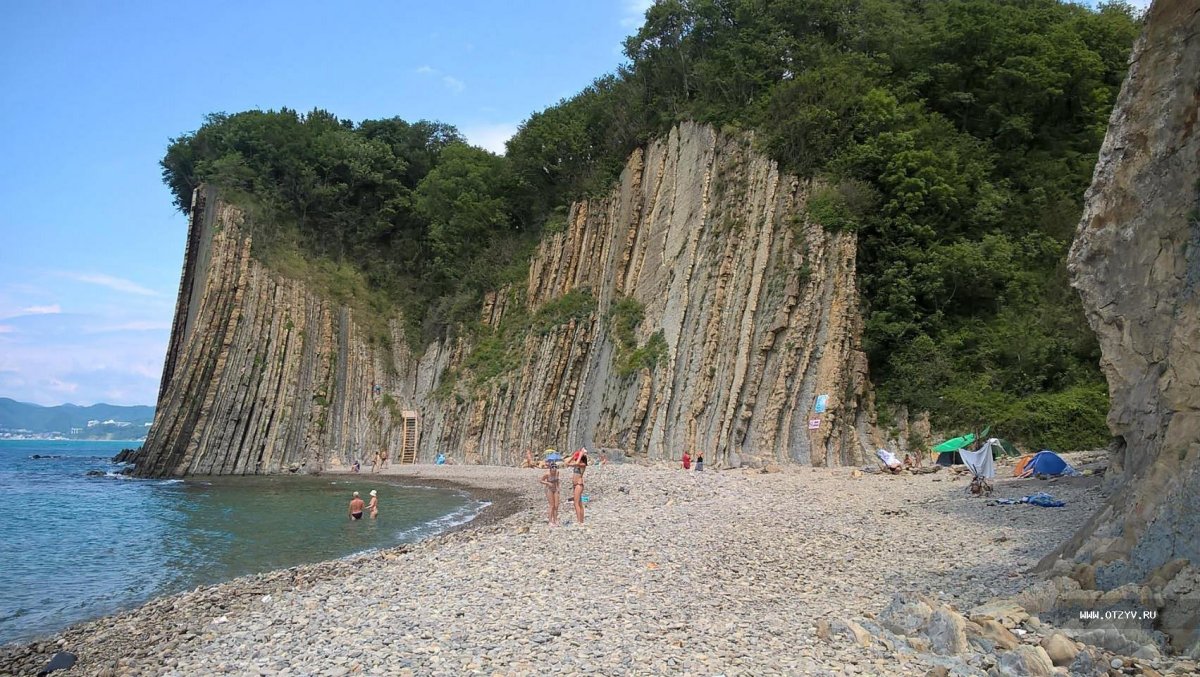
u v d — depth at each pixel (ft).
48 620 54.60
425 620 41.65
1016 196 159.94
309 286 247.91
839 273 145.07
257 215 245.45
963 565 52.90
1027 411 125.70
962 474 108.58
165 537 91.35
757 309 149.89
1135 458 46.68
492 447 206.08
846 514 78.79
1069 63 168.04
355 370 246.06
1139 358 47.80
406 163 294.87
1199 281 42.91
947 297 147.23
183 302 250.57
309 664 35.06
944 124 163.94
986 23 172.35
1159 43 50.24
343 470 216.13
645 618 40.81
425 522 102.73
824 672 31.37
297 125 280.10
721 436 142.82
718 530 70.23
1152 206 48.06
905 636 36.14
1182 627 33.91
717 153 176.65
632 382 168.96
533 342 208.95
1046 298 143.43
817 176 157.79
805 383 140.15
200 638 44.39
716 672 31.63
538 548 63.46
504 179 262.26
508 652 35.22
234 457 216.54
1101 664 31.30
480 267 252.01
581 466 80.84
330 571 64.28
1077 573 40.24
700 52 201.67
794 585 49.06
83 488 165.89
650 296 181.37
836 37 188.24
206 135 272.72
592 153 236.43
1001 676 30.32
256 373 226.38
